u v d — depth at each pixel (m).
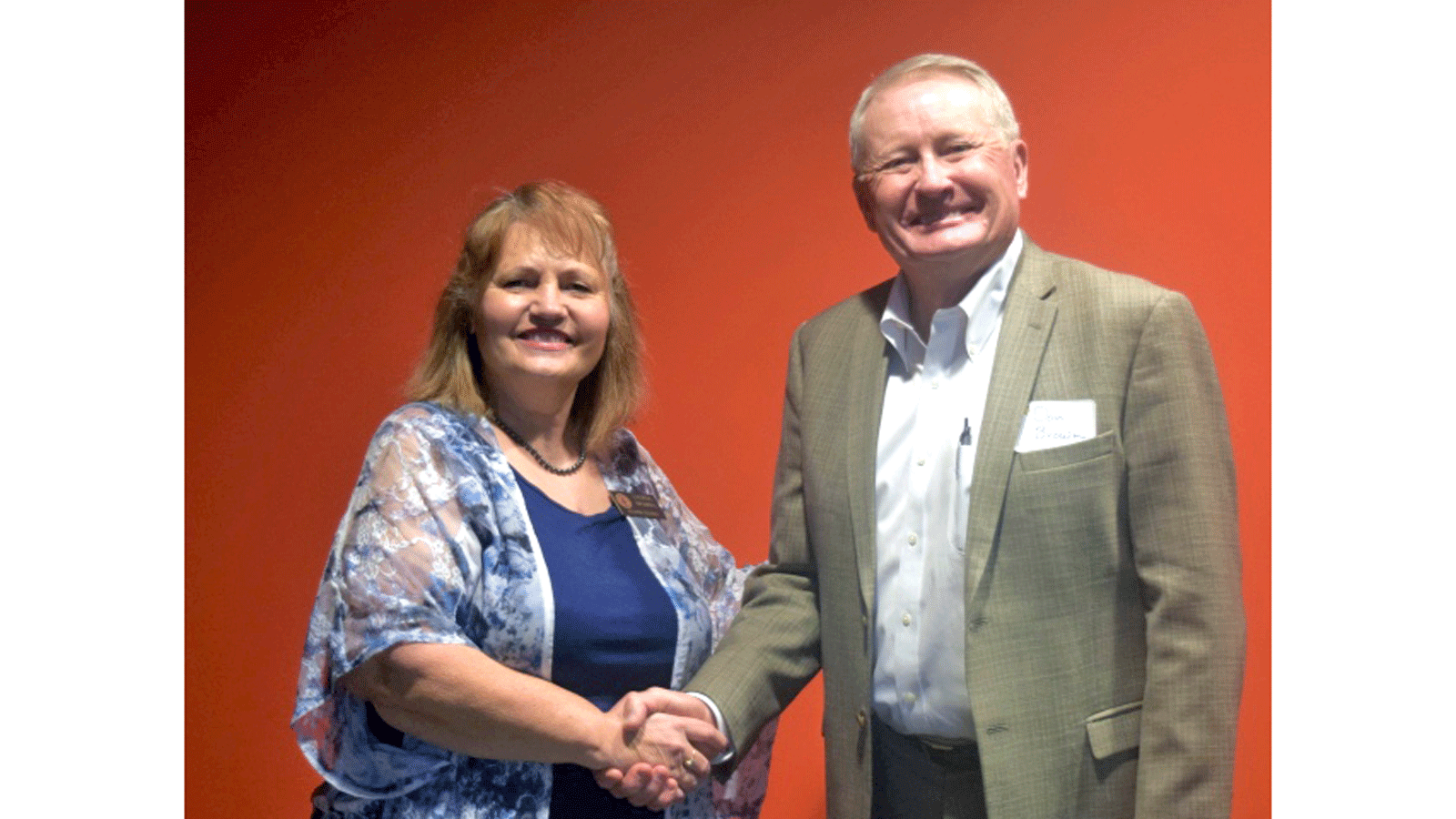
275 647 3.36
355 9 3.40
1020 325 2.31
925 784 2.37
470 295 2.47
